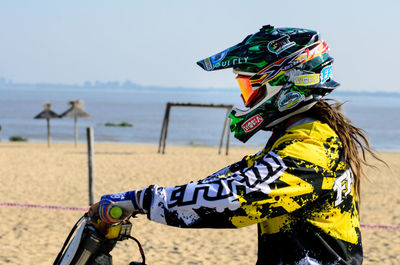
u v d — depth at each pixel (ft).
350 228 6.28
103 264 6.44
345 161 6.21
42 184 48.37
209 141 181.37
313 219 6.05
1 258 22.49
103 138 185.06
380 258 24.23
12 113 419.33
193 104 80.79
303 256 6.02
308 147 5.94
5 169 59.57
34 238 26.63
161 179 54.75
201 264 22.61
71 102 114.62
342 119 6.39
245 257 23.97
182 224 5.71
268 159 5.89
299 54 6.03
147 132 230.68
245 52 6.16
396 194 45.96
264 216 5.73
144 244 25.59
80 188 46.42
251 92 6.31
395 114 551.18
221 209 5.63
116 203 5.97
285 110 6.10
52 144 126.00
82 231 6.44
